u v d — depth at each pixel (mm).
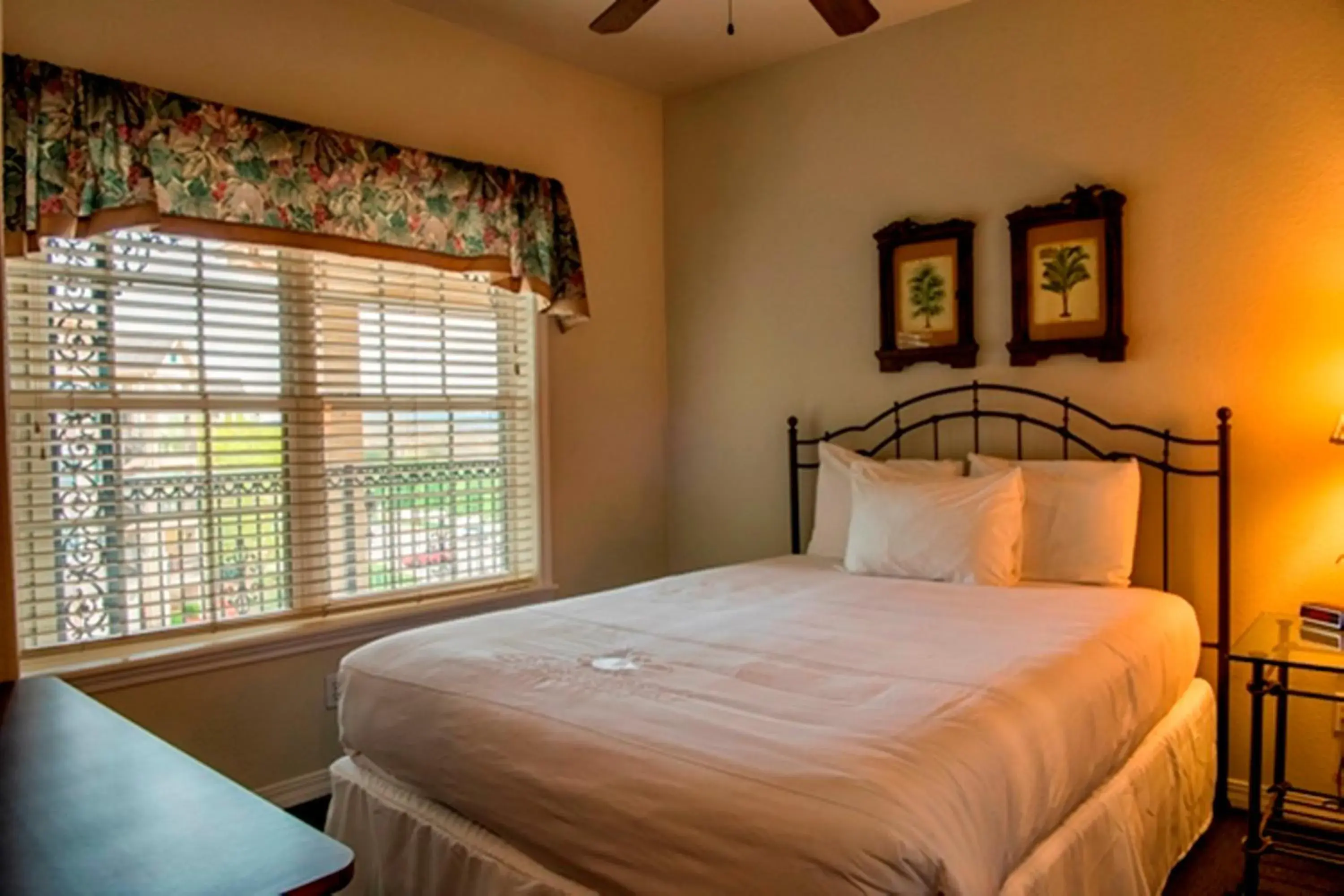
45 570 2348
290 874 834
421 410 3201
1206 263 2758
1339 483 2553
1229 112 2703
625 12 2088
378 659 2051
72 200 2246
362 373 3025
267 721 2750
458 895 1715
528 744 1589
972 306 3219
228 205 2568
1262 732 2387
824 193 3600
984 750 1463
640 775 1422
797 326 3705
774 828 1259
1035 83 3064
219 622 2680
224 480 2689
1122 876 1846
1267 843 2180
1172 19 2789
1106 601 2477
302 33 2832
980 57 3184
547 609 2463
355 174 2861
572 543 3707
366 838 1977
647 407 4047
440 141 3205
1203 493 2771
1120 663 2018
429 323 3215
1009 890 1461
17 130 2174
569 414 3693
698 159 3992
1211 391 2762
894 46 3385
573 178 3697
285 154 2686
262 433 2775
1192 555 2797
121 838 910
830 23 2053
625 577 3941
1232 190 2707
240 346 2721
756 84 3773
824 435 3641
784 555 3768
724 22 3281
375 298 3047
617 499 3904
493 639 2127
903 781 1313
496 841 1683
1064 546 2803
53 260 2354
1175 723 2344
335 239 2818
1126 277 2900
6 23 2238
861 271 3510
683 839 1333
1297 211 2605
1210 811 2574
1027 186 3096
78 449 2406
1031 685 1740
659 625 2268
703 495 4043
